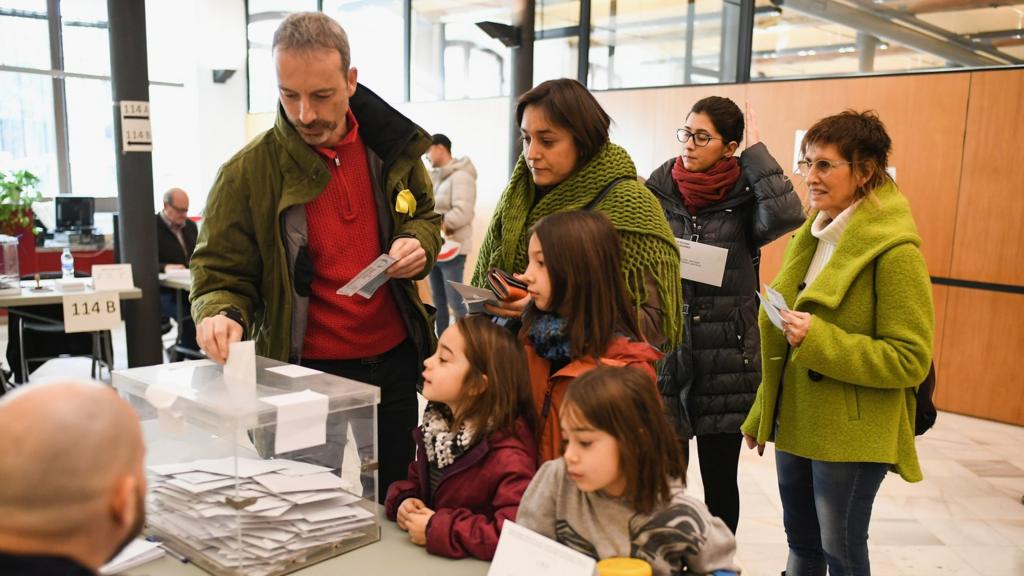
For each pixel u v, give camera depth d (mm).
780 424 1894
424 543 1322
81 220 6215
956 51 4348
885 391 1729
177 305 4816
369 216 1860
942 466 3682
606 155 1604
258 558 1204
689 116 2262
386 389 1920
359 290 1621
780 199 2168
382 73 8055
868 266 1719
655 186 2383
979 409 4430
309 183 1746
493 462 1306
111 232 7441
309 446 1290
